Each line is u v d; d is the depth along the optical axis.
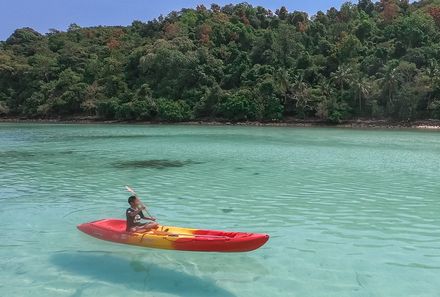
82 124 80.81
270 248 10.42
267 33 92.19
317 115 75.62
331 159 27.67
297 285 8.30
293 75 82.44
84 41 115.12
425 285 8.32
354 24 99.44
